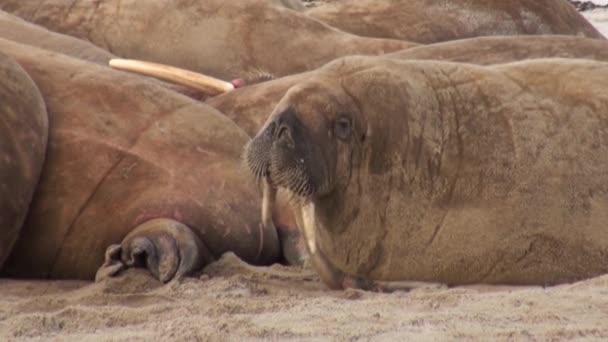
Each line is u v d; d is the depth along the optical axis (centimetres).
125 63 2333
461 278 1669
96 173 1870
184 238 1814
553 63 1762
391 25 3272
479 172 1664
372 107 1658
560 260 1647
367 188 1664
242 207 1931
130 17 3036
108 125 1912
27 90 1853
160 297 1628
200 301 1567
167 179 1889
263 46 2953
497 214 1652
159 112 1969
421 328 1356
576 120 1684
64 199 1852
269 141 1594
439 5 3309
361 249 1684
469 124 1683
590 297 1470
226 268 1848
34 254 1852
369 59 1717
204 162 1933
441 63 1744
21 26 2600
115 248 1798
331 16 3312
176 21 3012
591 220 1648
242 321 1395
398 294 1603
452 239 1658
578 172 1659
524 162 1662
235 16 2991
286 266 1948
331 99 1634
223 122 2006
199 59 2983
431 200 1666
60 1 3092
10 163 1783
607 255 1644
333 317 1416
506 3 3328
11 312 1553
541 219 1647
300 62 2919
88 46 2589
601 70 1750
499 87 1712
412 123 1670
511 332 1318
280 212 2012
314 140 1603
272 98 2222
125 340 1350
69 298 1627
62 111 1909
